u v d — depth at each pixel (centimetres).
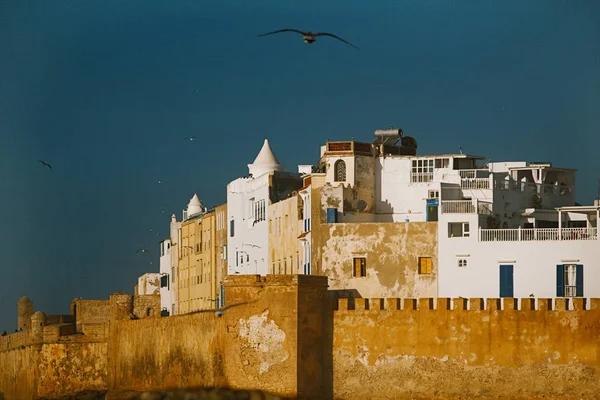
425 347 14975
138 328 18550
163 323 17700
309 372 15050
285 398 14875
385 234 16625
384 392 15050
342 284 16738
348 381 15150
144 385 18238
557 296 15788
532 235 16000
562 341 14650
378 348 15100
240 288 15138
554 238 15888
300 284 14950
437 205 17750
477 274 16175
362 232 16712
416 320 15012
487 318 14825
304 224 18200
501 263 16062
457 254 16288
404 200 18250
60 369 19512
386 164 18375
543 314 14700
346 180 18162
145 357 18262
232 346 15162
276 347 14962
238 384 15125
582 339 14600
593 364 14562
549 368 14662
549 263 15838
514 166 18888
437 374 14938
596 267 15662
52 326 19788
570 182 19075
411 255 16512
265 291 15038
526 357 14725
